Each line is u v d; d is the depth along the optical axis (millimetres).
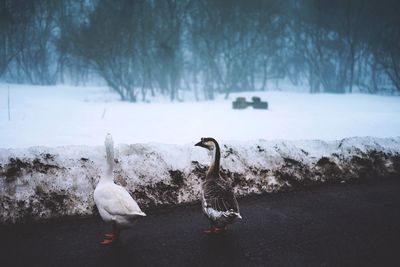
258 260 4090
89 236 4629
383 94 48656
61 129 14812
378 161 7992
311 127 16797
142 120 19016
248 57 49469
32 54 50250
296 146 7633
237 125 17391
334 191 6719
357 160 7832
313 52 52406
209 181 4770
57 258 4047
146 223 5090
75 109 24016
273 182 6676
